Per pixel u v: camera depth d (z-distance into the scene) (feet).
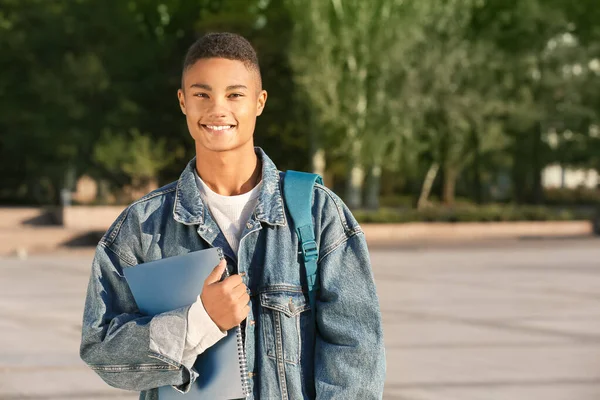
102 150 104.99
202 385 7.04
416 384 24.64
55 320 37.29
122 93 124.26
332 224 7.64
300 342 7.45
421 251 77.61
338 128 104.88
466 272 58.03
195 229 7.61
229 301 6.78
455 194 182.60
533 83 137.18
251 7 130.00
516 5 141.69
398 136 104.22
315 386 7.34
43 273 58.59
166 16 144.66
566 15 144.46
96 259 7.58
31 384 24.99
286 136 123.13
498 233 98.89
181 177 7.79
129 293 7.48
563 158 149.89
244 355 7.02
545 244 85.71
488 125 117.39
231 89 7.25
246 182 7.79
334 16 107.14
